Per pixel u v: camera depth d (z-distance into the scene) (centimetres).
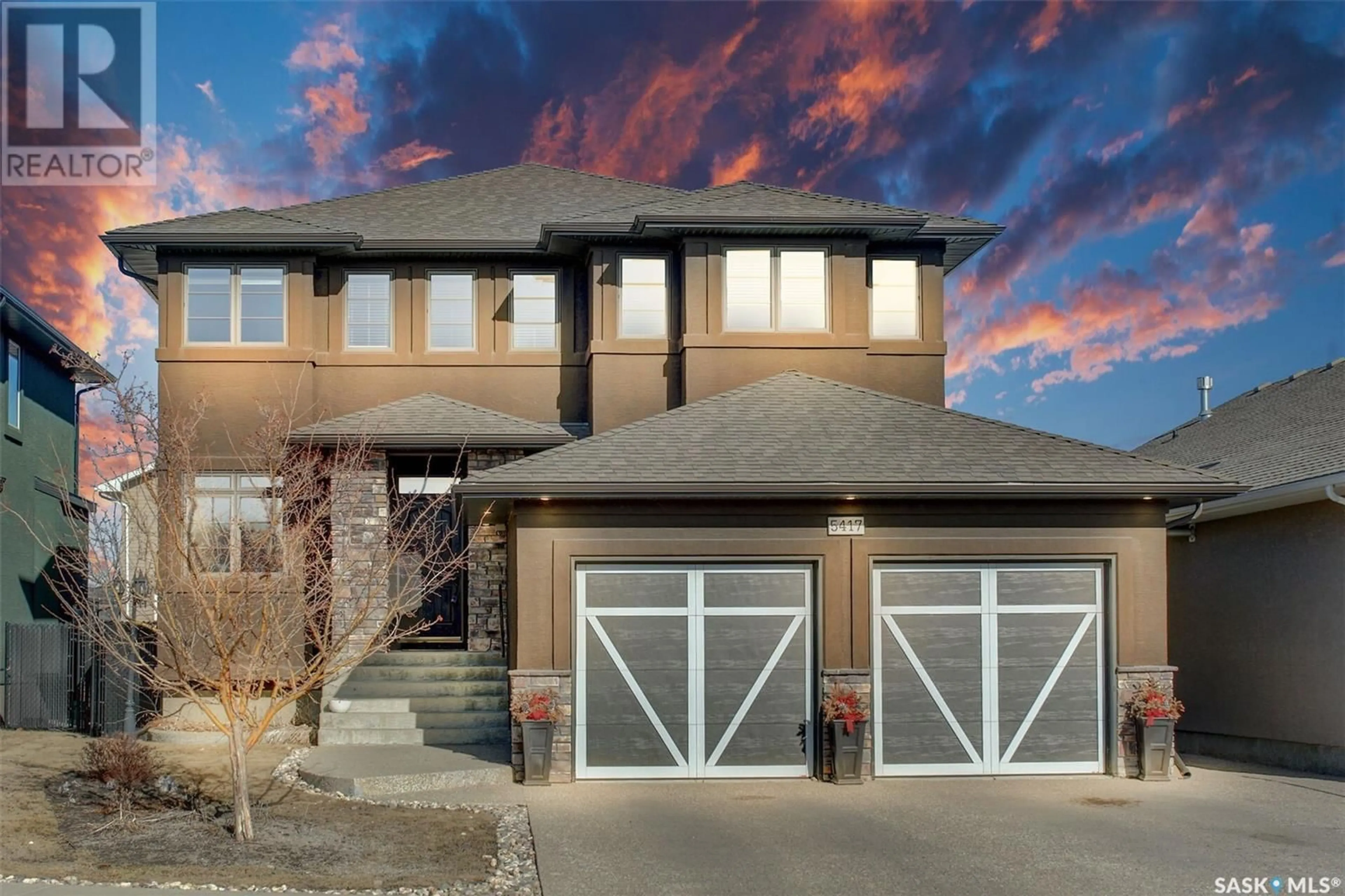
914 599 1337
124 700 1616
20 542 1911
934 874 932
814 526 1323
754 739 1310
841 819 1117
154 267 1889
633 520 1309
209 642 1070
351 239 1745
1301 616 1479
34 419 1989
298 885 880
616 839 1037
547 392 1838
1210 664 1677
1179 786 1288
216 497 1705
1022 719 1336
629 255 1770
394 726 1489
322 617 1572
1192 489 1313
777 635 1322
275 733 1523
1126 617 1347
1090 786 1284
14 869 907
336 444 1623
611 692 1302
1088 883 909
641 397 1747
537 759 1273
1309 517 1468
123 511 1395
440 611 1820
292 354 1748
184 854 967
